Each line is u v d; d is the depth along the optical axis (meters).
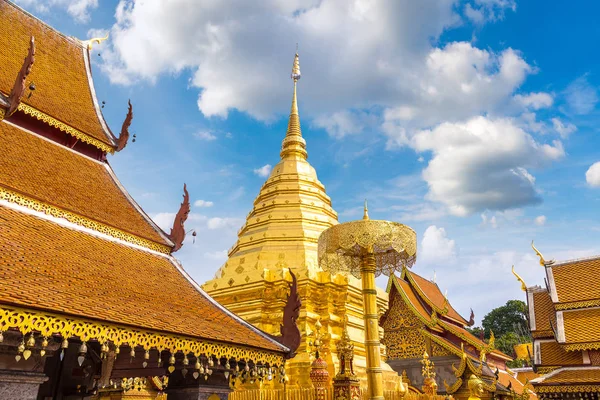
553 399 25.34
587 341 25.55
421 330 36.12
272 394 18.05
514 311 91.56
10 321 6.32
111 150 15.98
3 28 15.75
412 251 13.34
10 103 12.07
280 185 31.77
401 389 24.52
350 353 17.28
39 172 12.08
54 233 10.34
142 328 8.01
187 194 14.55
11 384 7.75
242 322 12.17
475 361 31.53
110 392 13.07
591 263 29.28
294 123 36.22
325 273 25.16
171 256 13.77
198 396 12.13
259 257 26.58
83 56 18.64
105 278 9.59
